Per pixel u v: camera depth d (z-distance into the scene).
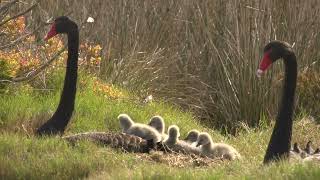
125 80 20.36
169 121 17.86
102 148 13.46
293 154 13.31
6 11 16.98
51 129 14.18
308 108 19.83
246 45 20.44
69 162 12.15
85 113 16.91
